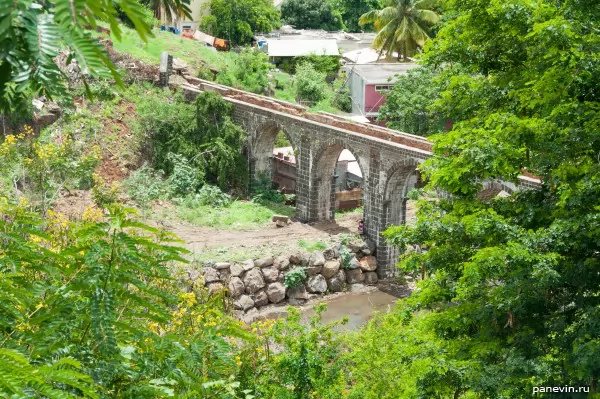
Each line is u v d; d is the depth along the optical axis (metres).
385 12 87.00
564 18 22.69
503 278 21.64
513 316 21.89
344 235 56.94
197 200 60.88
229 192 65.31
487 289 22.92
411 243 24.34
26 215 9.05
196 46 87.00
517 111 24.16
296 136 61.31
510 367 20.33
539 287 20.78
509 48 24.61
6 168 39.44
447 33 25.58
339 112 85.75
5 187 38.97
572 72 20.98
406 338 25.17
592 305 21.09
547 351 21.95
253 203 63.34
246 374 19.11
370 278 55.41
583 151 21.69
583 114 21.28
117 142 63.34
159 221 56.84
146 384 7.88
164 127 65.50
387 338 26.06
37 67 3.50
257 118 65.12
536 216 23.48
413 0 87.19
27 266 8.61
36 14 3.36
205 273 49.22
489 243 22.39
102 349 7.58
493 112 25.08
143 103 66.69
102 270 7.85
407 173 55.31
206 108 65.62
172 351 8.48
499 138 22.55
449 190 23.70
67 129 60.41
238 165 65.56
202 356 8.84
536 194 24.20
